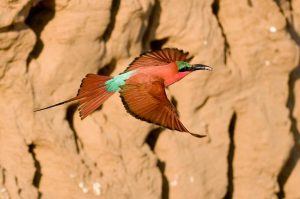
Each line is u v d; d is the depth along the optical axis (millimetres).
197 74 15727
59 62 13922
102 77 7449
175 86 15805
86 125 14594
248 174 16734
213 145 16062
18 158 13633
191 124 15836
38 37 13953
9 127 13609
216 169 16109
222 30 16422
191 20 15664
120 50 14578
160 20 15422
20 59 13547
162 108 6992
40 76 13836
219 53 15953
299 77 17359
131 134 14930
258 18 16516
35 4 13367
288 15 17188
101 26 14094
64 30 13922
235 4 16422
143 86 7105
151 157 15148
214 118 16047
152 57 7707
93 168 14477
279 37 16641
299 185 17266
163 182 15656
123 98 7055
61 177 14094
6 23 13031
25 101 13688
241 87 16328
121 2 14516
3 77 13484
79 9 13938
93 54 14195
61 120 14078
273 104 16672
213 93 16016
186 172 15742
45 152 14031
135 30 14688
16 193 13477
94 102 7387
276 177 16859
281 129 16734
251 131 16547
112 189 14594
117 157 14750
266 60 16594
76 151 14242
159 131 15594
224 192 16219
